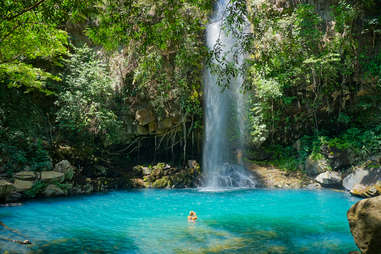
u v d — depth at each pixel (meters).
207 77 14.73
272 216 7.50
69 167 10.86
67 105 12.45
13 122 11.62
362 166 12.50
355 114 15.36
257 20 7.59
